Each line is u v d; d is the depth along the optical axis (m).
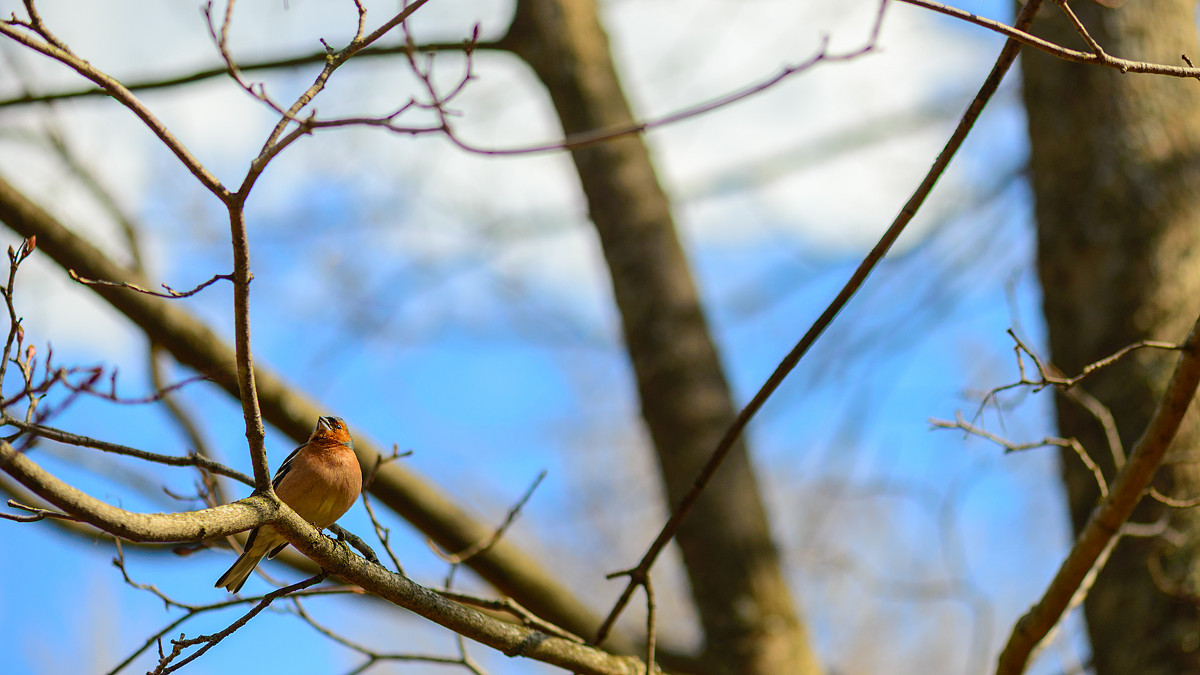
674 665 10.44
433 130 5.25
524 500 7.50
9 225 8.17
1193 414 8.75
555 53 11.88
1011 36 5.36
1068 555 6.85
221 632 5.74
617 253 11.58
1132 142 9.37
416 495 9.52
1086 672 8.97
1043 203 9.80
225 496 8.19
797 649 10.46
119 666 6.68
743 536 10.73
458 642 7.43
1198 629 8.30
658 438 11.20
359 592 7.23
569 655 6.82
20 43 4.28
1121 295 9.13
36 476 4.37
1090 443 9.11
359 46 5.12
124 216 9.84
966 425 7.08
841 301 6.57
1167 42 9.62
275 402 8.72
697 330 11.39
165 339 8.44
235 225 4.79
